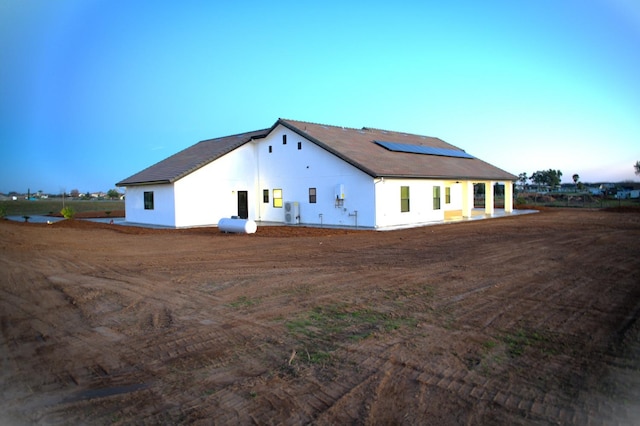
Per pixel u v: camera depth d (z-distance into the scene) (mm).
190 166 25172
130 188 28219
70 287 9109
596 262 11164
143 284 9383
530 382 4590
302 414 4012
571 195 62094
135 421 3926
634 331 6035
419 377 4746
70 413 4074
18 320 6926
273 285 9117
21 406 4207
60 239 18266
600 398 4234
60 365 5188
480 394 4344
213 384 4645
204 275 10281
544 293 8094
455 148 37188
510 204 34000
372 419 3910
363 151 24594
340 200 23016
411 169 23719
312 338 5973
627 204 44469
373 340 5859
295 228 22562
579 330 6105
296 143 25375
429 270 10461
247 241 17328
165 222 25078
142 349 5672
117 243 16891
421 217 24734
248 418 3953
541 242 15305
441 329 6242
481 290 8398
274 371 4949
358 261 11961
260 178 27938
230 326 6531
